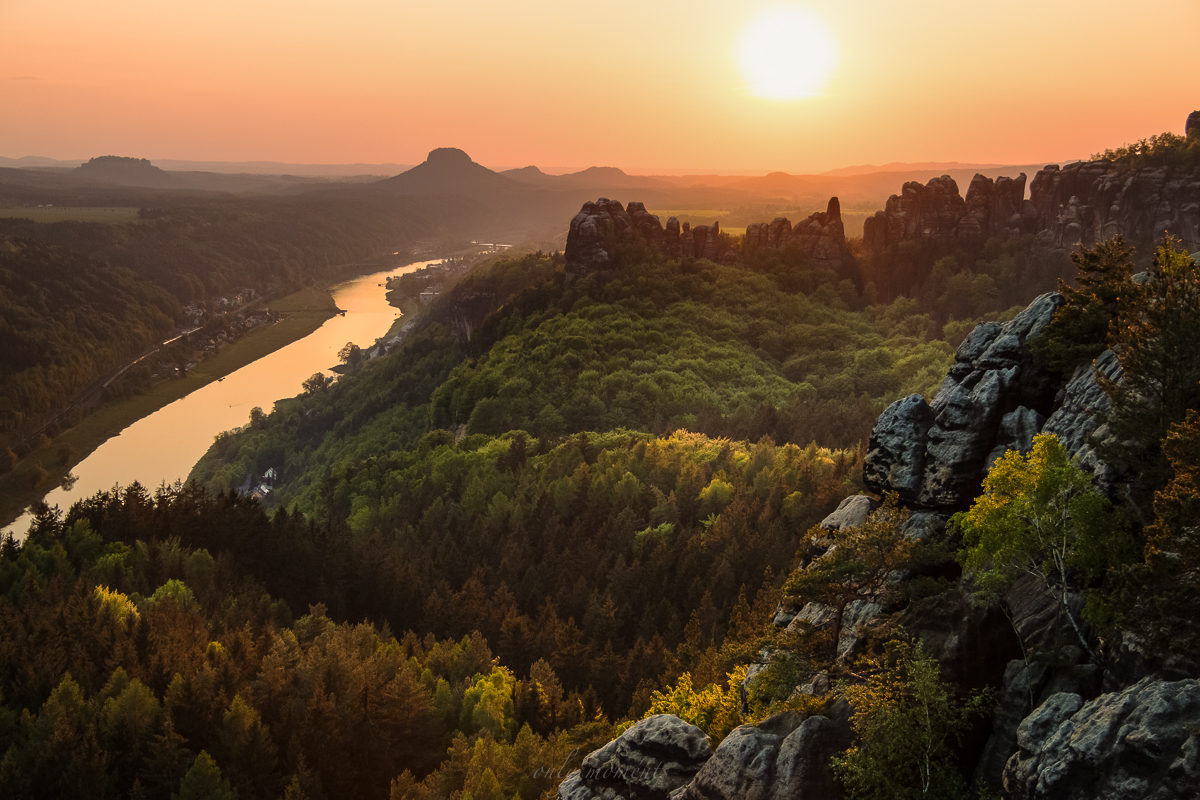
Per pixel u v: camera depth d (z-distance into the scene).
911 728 31.98
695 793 36.00
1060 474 32.72
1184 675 26.80
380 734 74.62
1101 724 26.05
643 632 97.44
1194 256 44.41
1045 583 34.88
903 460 47.44
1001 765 31.61
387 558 116.75
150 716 71.31
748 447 147.62
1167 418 31.91
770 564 97.06
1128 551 31.58
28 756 67.88
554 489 135.25
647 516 124.69
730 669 61.53
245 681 78.50
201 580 111.69
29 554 110.50
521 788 64.81
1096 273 45.38
